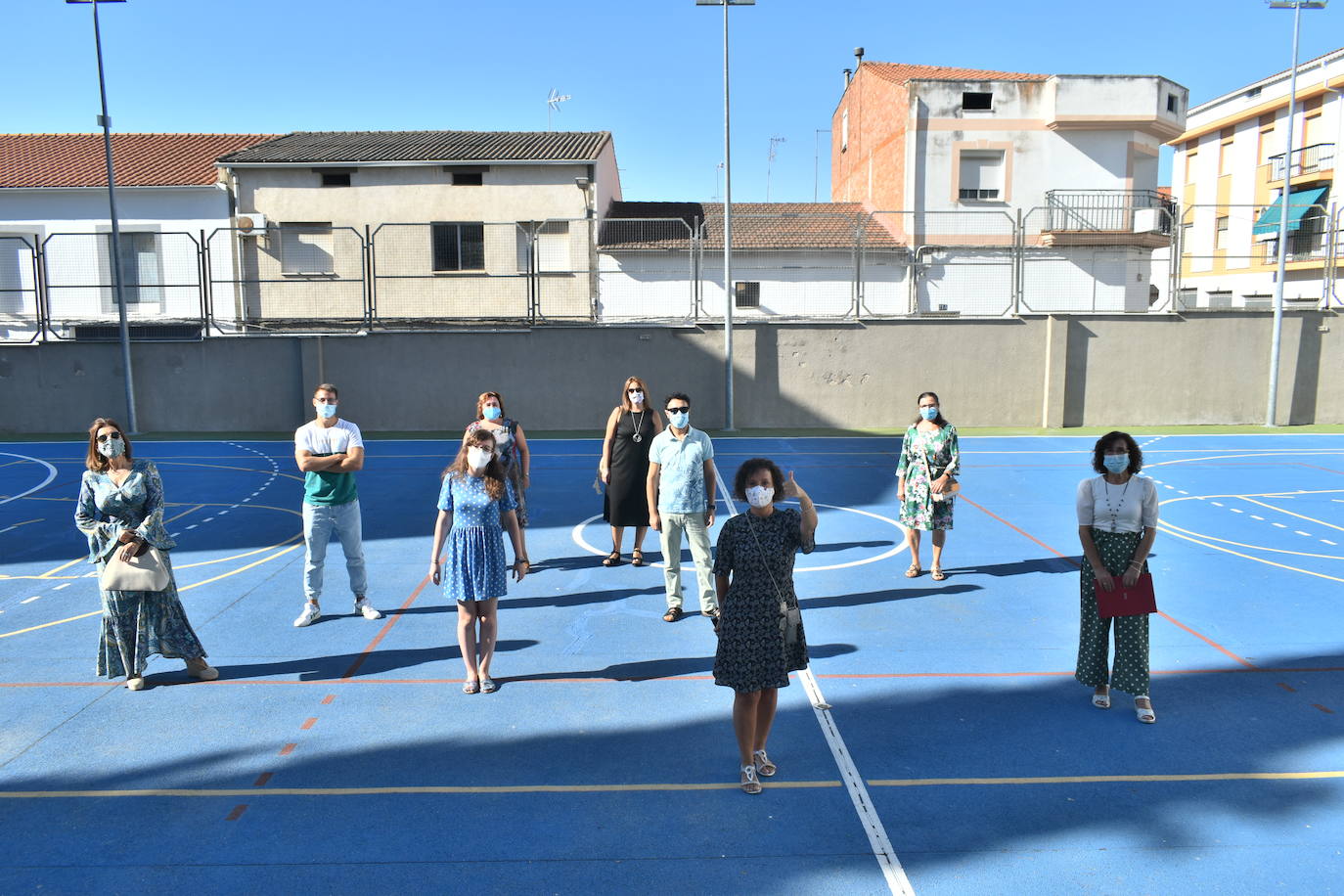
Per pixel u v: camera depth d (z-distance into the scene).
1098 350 22.05
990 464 16.30
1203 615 7.48
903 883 3.89
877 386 22.09
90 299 25.55
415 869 3.99
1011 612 7.58
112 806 4.51
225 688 6.00
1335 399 22.59
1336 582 8.47
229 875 3.94
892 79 29.20
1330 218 23.44
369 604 7.55
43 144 29.20
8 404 21.75
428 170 25.78
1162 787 4.67
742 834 4.26
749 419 22.16
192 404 21.86
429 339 21.77
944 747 5.12
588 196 25.73
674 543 7.29
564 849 4.14
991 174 27.20
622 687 6.02
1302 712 5.57
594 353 21.89
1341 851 4.11
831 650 6.69
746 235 26.61
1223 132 38.16
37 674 6.24
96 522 5.82
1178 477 14.62
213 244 25.75
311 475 7.17
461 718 5.54
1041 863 4.03
